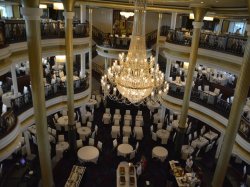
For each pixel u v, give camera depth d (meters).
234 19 18.00
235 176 11.59
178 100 12.78
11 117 7.85
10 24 8.67
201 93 11.94
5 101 10.10
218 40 10.75
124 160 12.20
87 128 14.10
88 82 14.06
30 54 6.46
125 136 13.52
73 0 9.95
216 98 11.21
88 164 11.65
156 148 12.58
